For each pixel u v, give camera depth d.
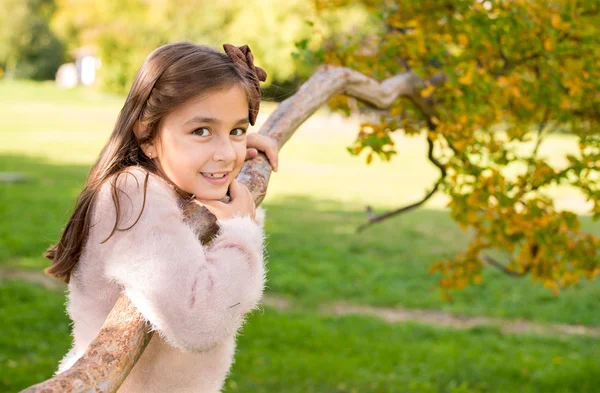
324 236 14.94
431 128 4.21
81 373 1.31
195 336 1.47
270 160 2.28
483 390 7.55
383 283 12.21
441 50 3.96
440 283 4.99
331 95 2.99
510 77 4.07
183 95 1.64
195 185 1.69
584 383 7.87
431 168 26.03
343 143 31.47
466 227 4.33
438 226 16.69
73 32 47.00
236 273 1.53
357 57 4.09
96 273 1.62
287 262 12.91
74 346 1.86
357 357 8.23
